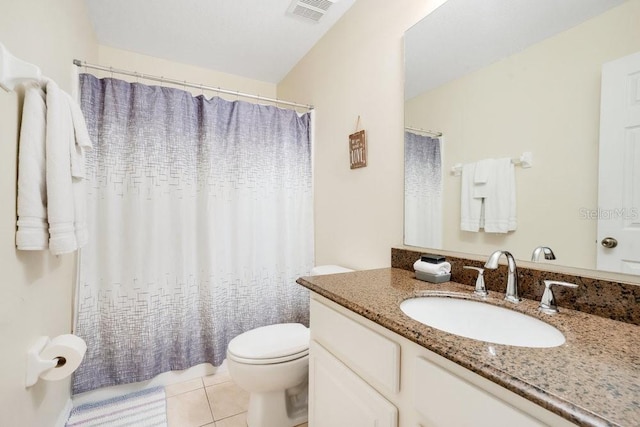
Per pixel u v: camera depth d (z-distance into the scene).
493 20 1.08
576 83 0.86
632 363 0.56
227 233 1.99
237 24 1.97
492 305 0.94
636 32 0.75
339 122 1.92
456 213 1.21
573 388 0.48
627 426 0.39
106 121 1.64
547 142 0.92
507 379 0.51
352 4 1.79
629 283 0.77
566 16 0.88
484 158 1.11
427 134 1.33
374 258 1.63
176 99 1.81
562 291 0.89
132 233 1.68
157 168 1.75
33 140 0.98
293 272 2.19
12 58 0.85
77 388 1.59
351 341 0.95
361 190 1.72
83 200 1.27
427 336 0.67
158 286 1.76
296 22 1.95
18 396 0.95
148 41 2.16
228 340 1.99
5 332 0.86
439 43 1.27
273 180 2.13
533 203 0.96
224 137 1.98
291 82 2.58
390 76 1.52
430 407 0.68
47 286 1.20
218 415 1.57
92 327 1.62
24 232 0.94
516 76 1.00
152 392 1.74
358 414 0.90
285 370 1.36
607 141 0.80
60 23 1.33
